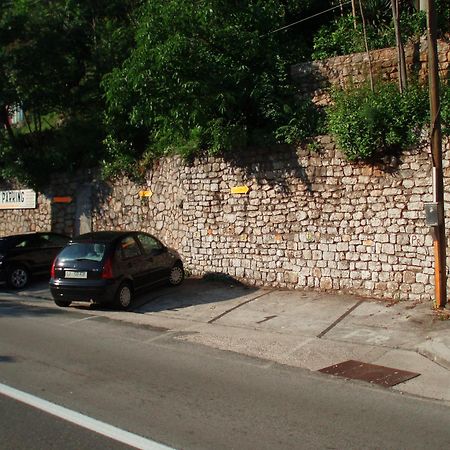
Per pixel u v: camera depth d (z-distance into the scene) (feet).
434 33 30.99
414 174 34.99
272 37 44.50
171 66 39.91
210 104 41.70
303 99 42.24
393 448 15.01
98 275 36.19
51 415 17.47
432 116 31.22
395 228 35.70
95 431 16.14
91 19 68.13
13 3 62.59
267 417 17.43
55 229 62.95
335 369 23.38
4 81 59.52
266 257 41.83
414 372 22.65
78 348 26.86
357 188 37.29
